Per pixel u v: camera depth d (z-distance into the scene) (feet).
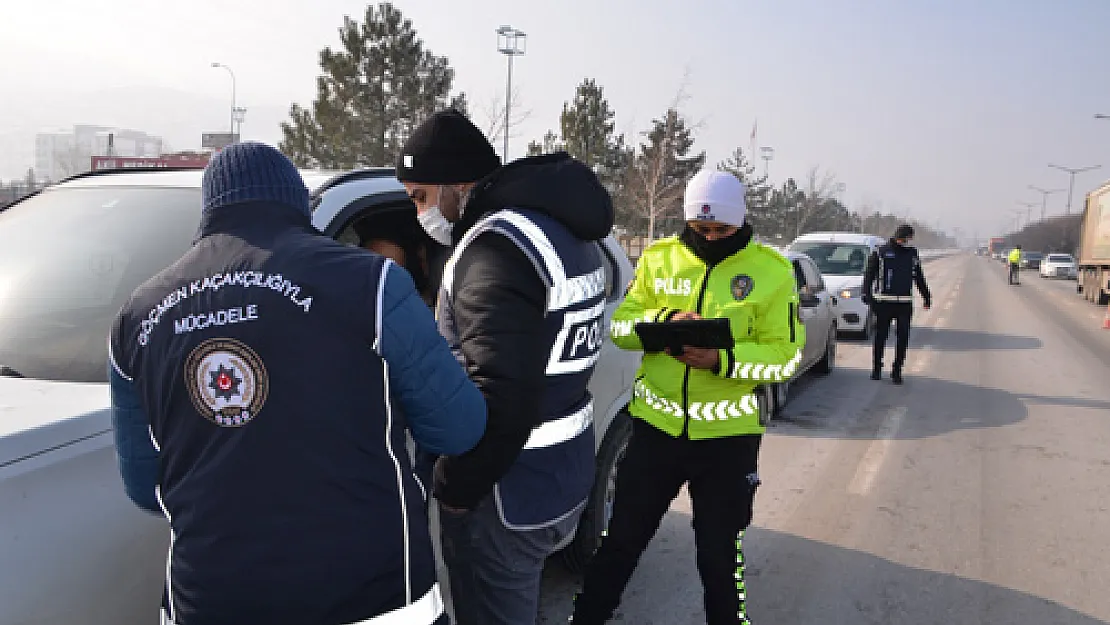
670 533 13.98
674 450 8.86
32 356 7.05
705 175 8.69
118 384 4.85
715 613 8.71
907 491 16.71
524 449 5.98
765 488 16.81
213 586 4.44
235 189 4.75
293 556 4.41
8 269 7.98
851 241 44.32
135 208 8.63
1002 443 20.67
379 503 4.63
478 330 5.36
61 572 5.27
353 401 4.44
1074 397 26.78
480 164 6.27
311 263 4.50
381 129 79.46
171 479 4.60
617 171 104.53
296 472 4.35
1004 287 101.76
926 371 31.71
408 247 9.52
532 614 6.57
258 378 4.32
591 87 100.17
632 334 9.29
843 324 40.63
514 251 5.52
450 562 6.33
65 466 5.41
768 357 8.43
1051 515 15.35
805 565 12.96
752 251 8.97
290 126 83.15
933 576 12.59
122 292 7.59
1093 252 77.66
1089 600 11.80
